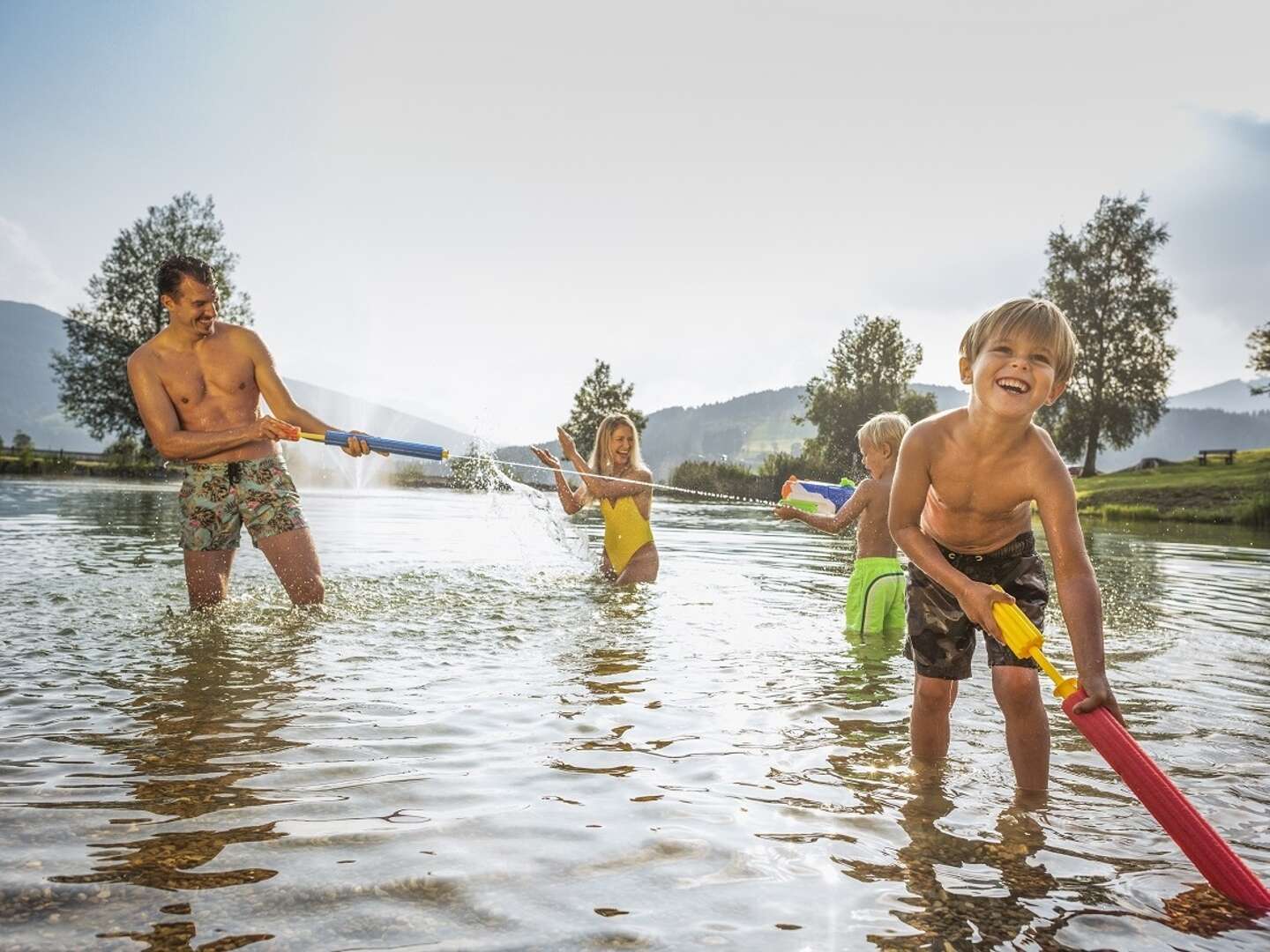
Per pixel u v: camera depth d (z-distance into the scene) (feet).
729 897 5.85
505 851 6.52
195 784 7.80
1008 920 5.63
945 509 9.21
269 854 6.39
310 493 79.30
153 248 153.58
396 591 19.36
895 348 181.98
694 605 18.66
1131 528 63.31
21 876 5.96
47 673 11.65
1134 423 170.19
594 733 9.57
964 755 9.18
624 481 22.26
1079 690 7.29
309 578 17.21
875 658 13.74
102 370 152.56
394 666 12.47
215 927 5.33
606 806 7.48
